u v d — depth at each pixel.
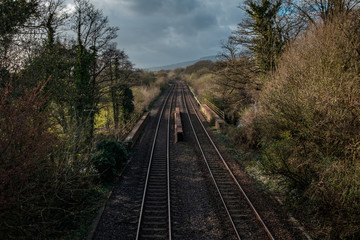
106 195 9.82
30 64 9.84
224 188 10.91
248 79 20.58
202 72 74.94
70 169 8.26
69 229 7.47
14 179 5.55
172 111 34.50
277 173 9.48
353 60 8.87
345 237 6.68
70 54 13.73
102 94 17.70
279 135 10.60
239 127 18.58
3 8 9.93
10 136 5.41
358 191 6.41
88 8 15.48
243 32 19.64
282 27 17.56
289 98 9.64
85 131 9.86
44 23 12.28
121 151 12.95
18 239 5.93
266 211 8.84
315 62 9.91
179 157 15.30
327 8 13.76
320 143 8.38
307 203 8.45
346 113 7.62
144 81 58.72
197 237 7.55
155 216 8.61
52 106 10.10
